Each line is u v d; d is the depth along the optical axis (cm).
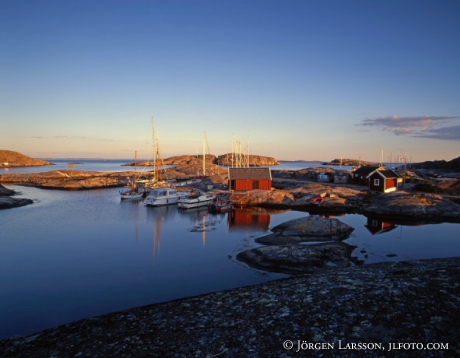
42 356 904
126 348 914
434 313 954
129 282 2031
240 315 1069
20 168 19475
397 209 4191
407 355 778
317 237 3061
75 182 8744
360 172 7462
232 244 2903
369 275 1378
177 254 2608
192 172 11888
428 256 2480
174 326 1035
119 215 4562
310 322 969
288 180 8606
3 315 1612
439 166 13625
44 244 2961
